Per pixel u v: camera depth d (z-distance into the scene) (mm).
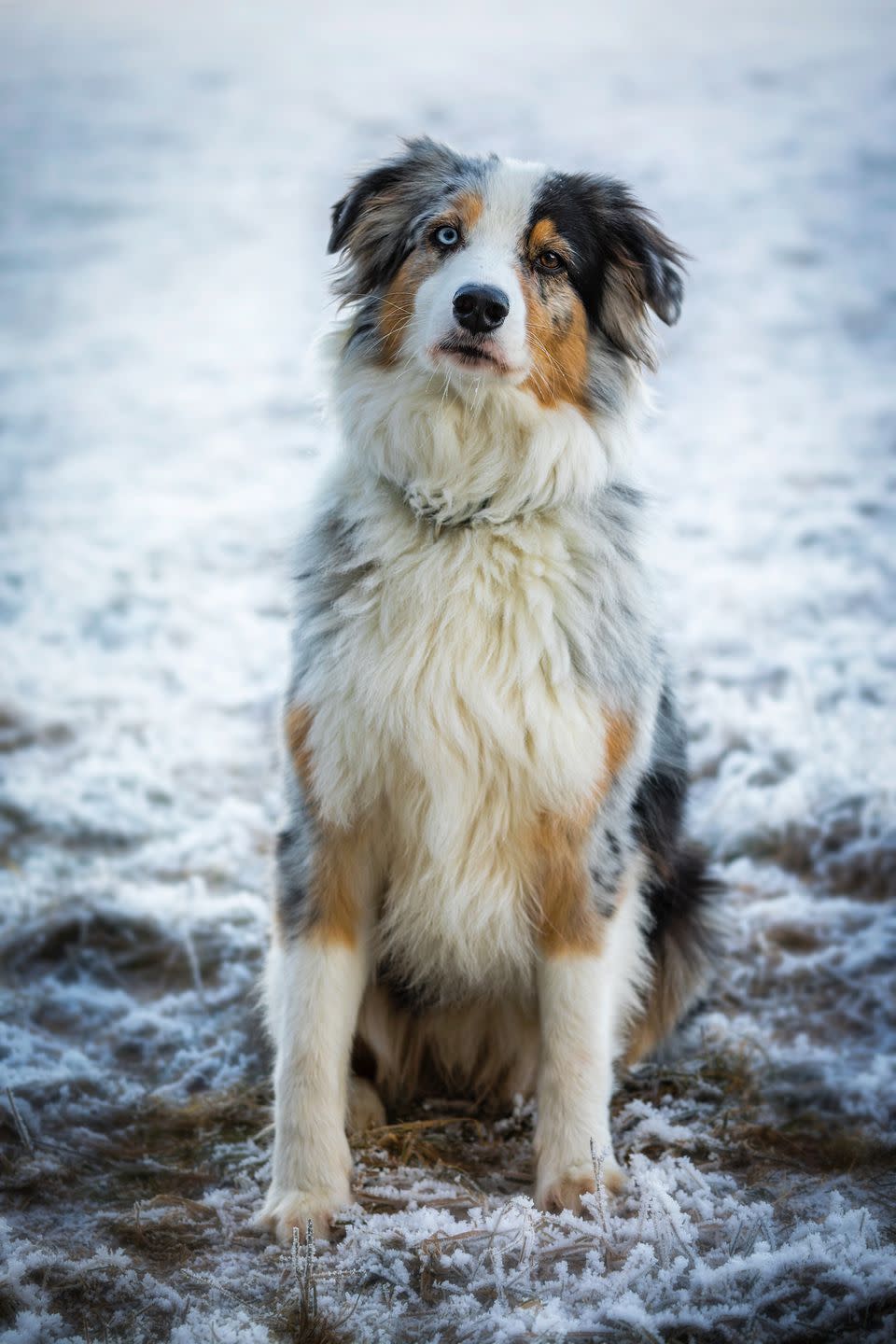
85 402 12086
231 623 7324
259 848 5199
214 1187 3334
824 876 4992
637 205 3740
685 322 13602
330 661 3287
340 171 20531
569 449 3447
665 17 33562
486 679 3217
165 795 5629
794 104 22594
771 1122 3598
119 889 4777
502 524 3387
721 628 6898
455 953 3498
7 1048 3908
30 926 4559
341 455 3627
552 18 34656
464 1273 2891
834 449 9984
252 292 15688
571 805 3266
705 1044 3992
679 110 22578
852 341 12930
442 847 3281
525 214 3523
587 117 22391
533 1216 3000
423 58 29062
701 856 4164
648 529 3639
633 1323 2643
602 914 3355
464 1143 3602
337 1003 3285
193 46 31406
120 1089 3758
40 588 7832
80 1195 3281
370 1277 2891
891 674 6223
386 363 3518
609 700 3311
